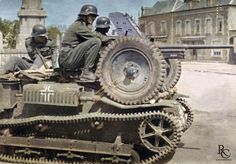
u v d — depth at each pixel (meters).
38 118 8.22
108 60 7.96
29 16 21.45
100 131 8.33
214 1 65.06
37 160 8.46
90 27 8.69
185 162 8.43
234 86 22.55
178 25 68.94
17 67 9.33
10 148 8.78
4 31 30.23
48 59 9.56
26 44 9.69
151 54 7.76
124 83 7.92
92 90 8.34
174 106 7.95
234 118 13.34
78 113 8.26
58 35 12.18
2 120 8.63
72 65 8.47
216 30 64.62
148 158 8.08
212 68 38.97
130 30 9.19
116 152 8.02
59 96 8.04
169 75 10.23
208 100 17.36
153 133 7.84
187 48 8.95
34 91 8.20
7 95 8.62
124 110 8.05
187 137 10.74
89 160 8.37
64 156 8.44
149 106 7.73
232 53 46.81
